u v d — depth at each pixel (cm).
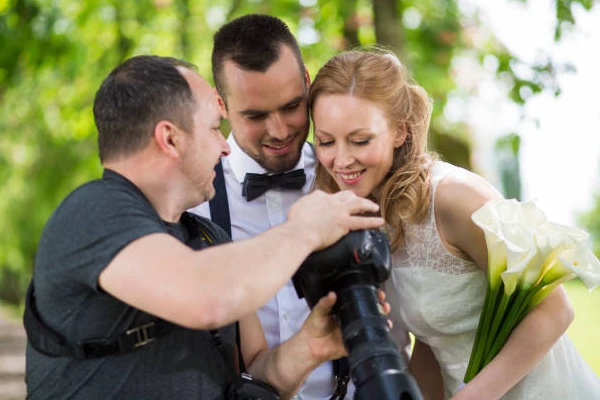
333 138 229
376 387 172
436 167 239
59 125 923
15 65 626
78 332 185
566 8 476
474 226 224
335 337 207
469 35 628
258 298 173
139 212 183
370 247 187
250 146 259
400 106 232
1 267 1669
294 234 181
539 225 211
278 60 246
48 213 1165
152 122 191
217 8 729
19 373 774
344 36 588
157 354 187
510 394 236
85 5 696
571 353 245
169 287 170
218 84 258
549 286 212
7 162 1115
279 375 215
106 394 184
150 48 733
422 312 239
